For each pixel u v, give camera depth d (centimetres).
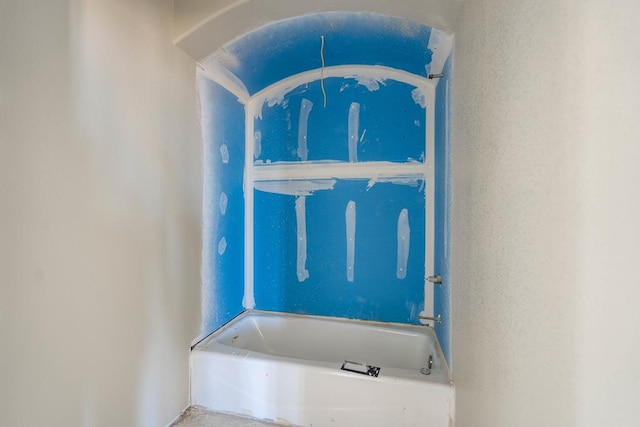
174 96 159
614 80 40
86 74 110
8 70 87
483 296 95
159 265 149
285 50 197
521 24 70
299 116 239
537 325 59
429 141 216
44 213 97
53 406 99
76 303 107
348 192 233
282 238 244
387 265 227
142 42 137
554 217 54
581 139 46
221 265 207
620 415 38
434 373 153
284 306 244
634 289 37
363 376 152
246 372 166
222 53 180
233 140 222
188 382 171
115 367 124
